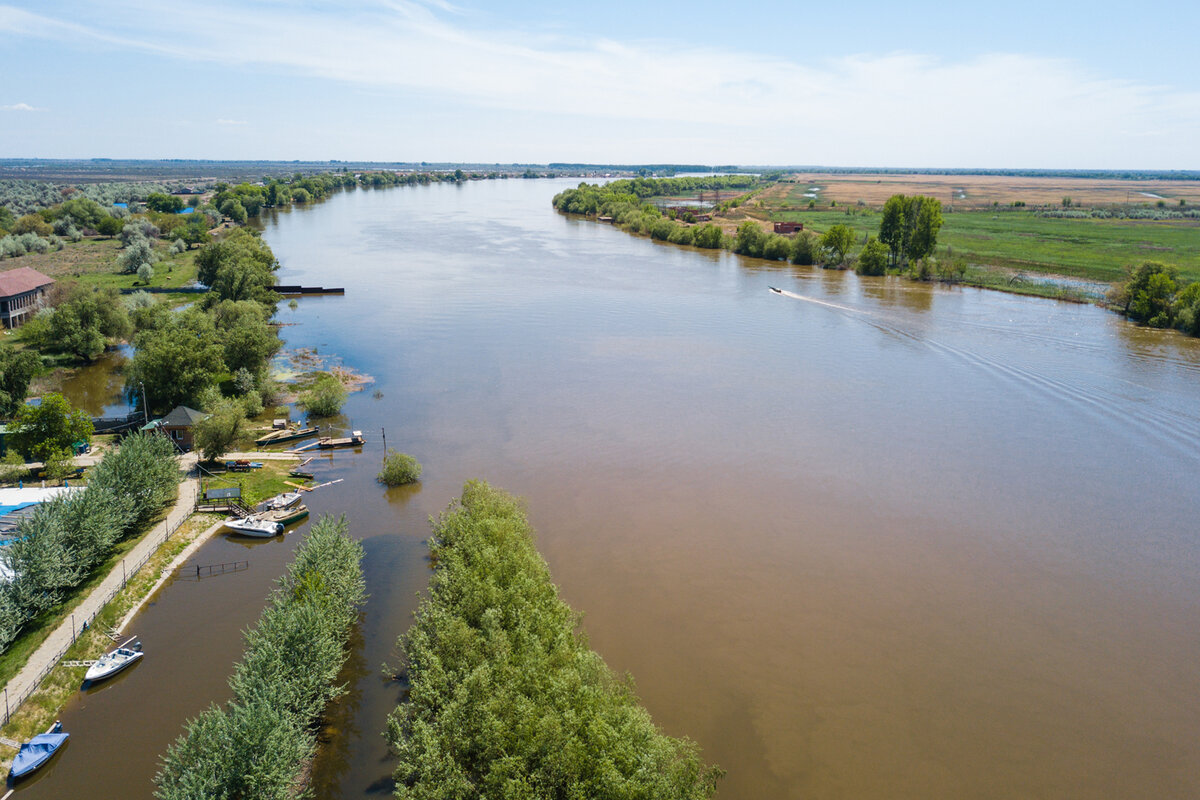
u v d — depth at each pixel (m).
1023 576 57.28
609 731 31.81
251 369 94.19
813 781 38.41
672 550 59.81
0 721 39.47
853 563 58.53
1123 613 52.91
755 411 91.81
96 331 107.12
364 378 102.56
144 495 59.28
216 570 55.62
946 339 127.12
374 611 50.53
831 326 136.12
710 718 42.44
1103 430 86.81
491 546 47.38
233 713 37.88
